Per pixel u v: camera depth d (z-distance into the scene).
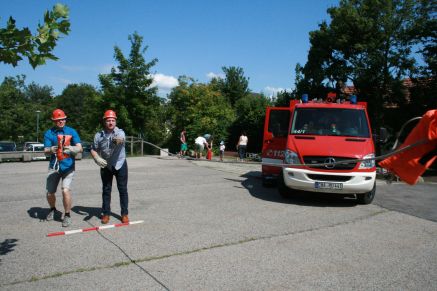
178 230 6.38
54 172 6.63
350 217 7.61
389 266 5.00
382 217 7.70
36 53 3.41
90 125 27.66
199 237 6.01
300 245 5.75
